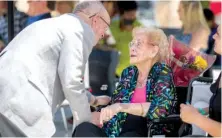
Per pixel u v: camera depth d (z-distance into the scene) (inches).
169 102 155.2
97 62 262.5
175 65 175.8
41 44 141.4
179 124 160.7
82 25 144.6
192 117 133.3
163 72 159.8
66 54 140.4
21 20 308.3
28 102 138.1
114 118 163.0
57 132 259.0
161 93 156.0
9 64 140.9
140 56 162.9
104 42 284.8
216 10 419.2
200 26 244.7
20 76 138.6
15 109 137.7
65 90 140.6
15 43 145.9
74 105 143.5
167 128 160.1
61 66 140.5
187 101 167.9
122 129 162.7
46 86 141.4
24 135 138.3
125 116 163.2
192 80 168.4
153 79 160.9
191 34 245.9
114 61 261.4
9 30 289.7
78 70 140.6
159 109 153.8
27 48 141.7
